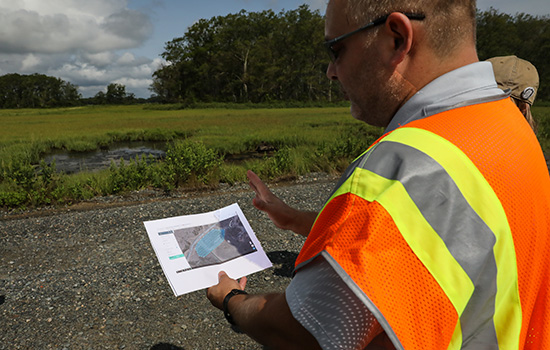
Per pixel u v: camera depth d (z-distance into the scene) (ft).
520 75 8.07
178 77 297.53
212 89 296.71
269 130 69.72
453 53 2.26
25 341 9.31
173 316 10.37
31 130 85.92
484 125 2.11
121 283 12.17
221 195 24.18
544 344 2.17
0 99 506.07
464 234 1.81
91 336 9.51
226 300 2.92
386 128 2.47
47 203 23.93
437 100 2.20
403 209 1.81
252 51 269.23
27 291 11.71
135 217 18.51
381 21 2.23
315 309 1.84
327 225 2.02
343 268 1.77
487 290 1.86
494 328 1.96
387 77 2.35
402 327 1.67
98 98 523.29
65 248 15.11
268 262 4.37
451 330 1.74
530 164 2.17
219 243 4.43
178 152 29.63
